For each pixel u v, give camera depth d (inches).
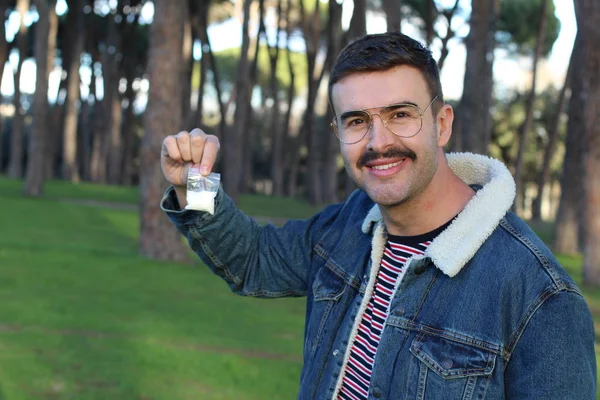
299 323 254.2
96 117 1259.8
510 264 52.6
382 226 61.6
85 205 727.7
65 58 1216.2
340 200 1195.9
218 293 303.1
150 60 387.9
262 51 1520.7
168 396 159.8
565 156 576.4
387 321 56.8
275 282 71.2
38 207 668.7
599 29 358.9
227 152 816.9
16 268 329.1
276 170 1198.9
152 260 381.1
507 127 1214.3
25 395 154.7
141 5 1168.2
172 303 273.7
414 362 54.5
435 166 57.0
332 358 61.6
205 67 1029.2
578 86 563.2
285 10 1180.5
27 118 1578.5
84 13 1115.9
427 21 773.3
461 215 55.4
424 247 58.7
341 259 64.9
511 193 55.5
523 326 51.2
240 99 764.0
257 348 210.1
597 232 376.5
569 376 49.6
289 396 164.9
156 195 390.3
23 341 201.3
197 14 1013.8
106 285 303.4
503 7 1016.9
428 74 57.4
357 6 561.6
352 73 57.3
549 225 846.5
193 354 195.9
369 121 57.0
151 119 388.5
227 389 167.2
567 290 50.6
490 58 657.0
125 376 172.9
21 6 1104.2
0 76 1127.6
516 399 51.4
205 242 68.6
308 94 1009.5
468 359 52.3
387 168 56.4
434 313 54.8
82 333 215.6
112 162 1198.3
